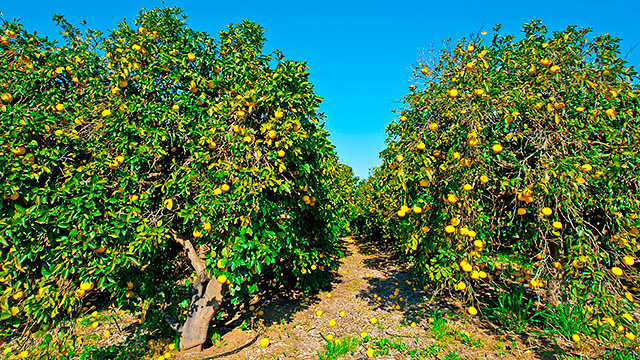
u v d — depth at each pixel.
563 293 3.37
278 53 3.29
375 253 10.21
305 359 3.66
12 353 3.36
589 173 2.72
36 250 2.50
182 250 4.21
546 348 3.63
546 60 2.97
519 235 3.80
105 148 2.96
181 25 3.47
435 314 4.61
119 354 3.67
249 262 3.12
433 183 3.10
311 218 5.12
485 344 3.85
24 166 2.52
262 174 2.81
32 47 3.00
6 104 2.69
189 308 3.83
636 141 2.65
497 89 2.77
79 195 2.54
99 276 2.67
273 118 3.02
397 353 3.73
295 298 5.90
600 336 2.53
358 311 5.23
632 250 2.75
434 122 3.07
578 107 2.90
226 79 3.28
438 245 3.23
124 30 3.25
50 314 2.58
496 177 2.98
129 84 3.22
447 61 3.17
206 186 2.76
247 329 4.45
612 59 2.93
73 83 3.25
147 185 3.17
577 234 2.72
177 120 3.02
